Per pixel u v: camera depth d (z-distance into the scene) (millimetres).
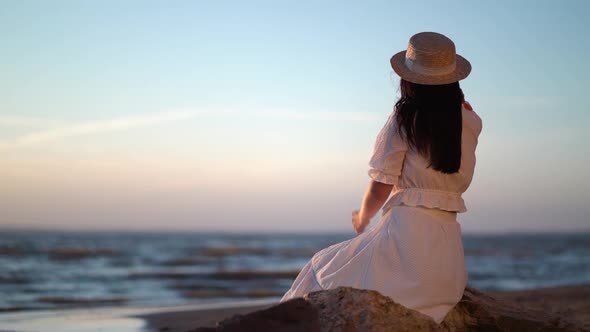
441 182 2752
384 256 2709
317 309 2570
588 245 66312
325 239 97750
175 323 5348
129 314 6168
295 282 2959
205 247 43281
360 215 2961
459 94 2816
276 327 2467
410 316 2553
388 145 2775
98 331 4824
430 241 2693
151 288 13750
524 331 2869
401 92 2873
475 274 20344
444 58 2740
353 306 2535
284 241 79500
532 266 25859
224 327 2438
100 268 20422
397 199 2811
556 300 7242
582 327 3029
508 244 70438
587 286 9703
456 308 2893
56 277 16438
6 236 66562
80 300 10656
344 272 2768
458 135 2715
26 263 22125
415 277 2654
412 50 2791
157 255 29703
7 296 11406
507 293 8344
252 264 24750
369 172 2811
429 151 2715
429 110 2717
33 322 5508
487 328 2857
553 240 98625
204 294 12172
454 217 2844
